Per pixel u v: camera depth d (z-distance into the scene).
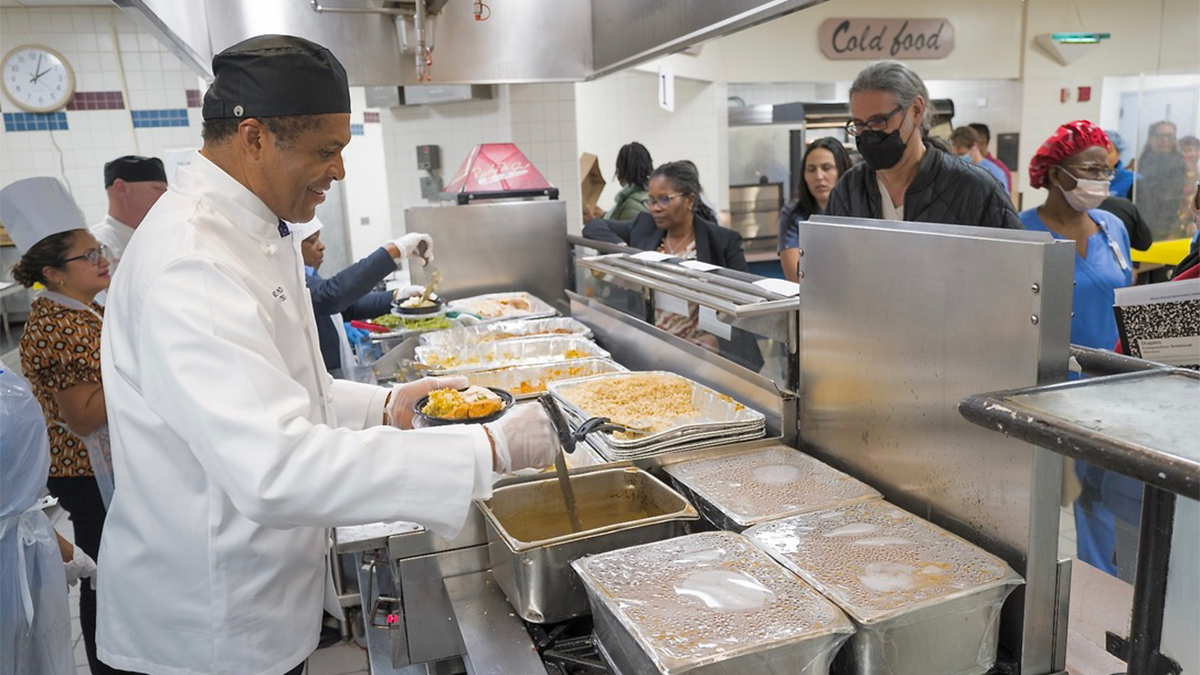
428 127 4.98
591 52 2.91
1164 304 1.45
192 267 1.11
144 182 3.19
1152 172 4.85
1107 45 7.76
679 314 2.27
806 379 1.58
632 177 4.24
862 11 7.10
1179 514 0.82
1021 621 1.09
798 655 0.96
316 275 2.98
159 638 1.32
